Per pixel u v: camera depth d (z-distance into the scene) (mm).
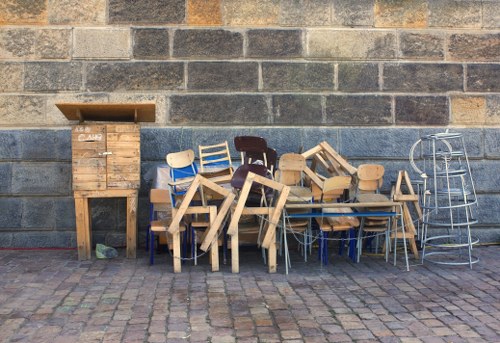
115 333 4664
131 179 7305
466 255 7922
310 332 4711
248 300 5609
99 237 8297
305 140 8547
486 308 5383
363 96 8641
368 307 5414
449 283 6328
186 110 8445
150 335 4621
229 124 8492
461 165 8742
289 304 5488
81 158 7234
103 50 8367
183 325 4863
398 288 6113
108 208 8336
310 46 8586
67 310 5262
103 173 7258
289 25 8578
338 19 8625
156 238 7926
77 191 7266
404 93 8703
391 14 8688
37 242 8281
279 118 8531
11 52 8281
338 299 5676
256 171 6918
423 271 6934
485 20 8773
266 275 6684
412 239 7699
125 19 8391
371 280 6465
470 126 8758
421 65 8711
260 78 8523
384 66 8680
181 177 7586
